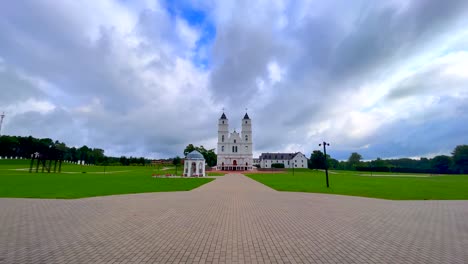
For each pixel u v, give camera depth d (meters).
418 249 6.79
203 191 21.98
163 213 11.60
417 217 11.19
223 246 6.86
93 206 13.32
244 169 101.12
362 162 135.75
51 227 8.82
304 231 8.57
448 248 6.90
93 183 28.39
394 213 12.12
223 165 101.44
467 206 14.50
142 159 132.12
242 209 12.90
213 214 11.47
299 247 6.85
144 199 16.36
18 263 5.53
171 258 5.92
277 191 22.58
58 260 5.74
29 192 18.69
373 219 10.69
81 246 6.77
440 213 12.20
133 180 34.91
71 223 9.45
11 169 62.47
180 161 101.06
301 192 21.86
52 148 57.25
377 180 41.72
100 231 8.34
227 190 23.09
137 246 6.80
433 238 7.87
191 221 9.98
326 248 6.80
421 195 19.94
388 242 7.41
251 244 7.07
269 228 8.94
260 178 46.66
